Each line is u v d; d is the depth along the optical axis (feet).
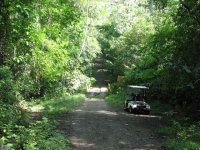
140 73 121.29
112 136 53.52
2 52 65.62
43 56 84.33
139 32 170.50
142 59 123.75
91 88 204.85
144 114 85.20
